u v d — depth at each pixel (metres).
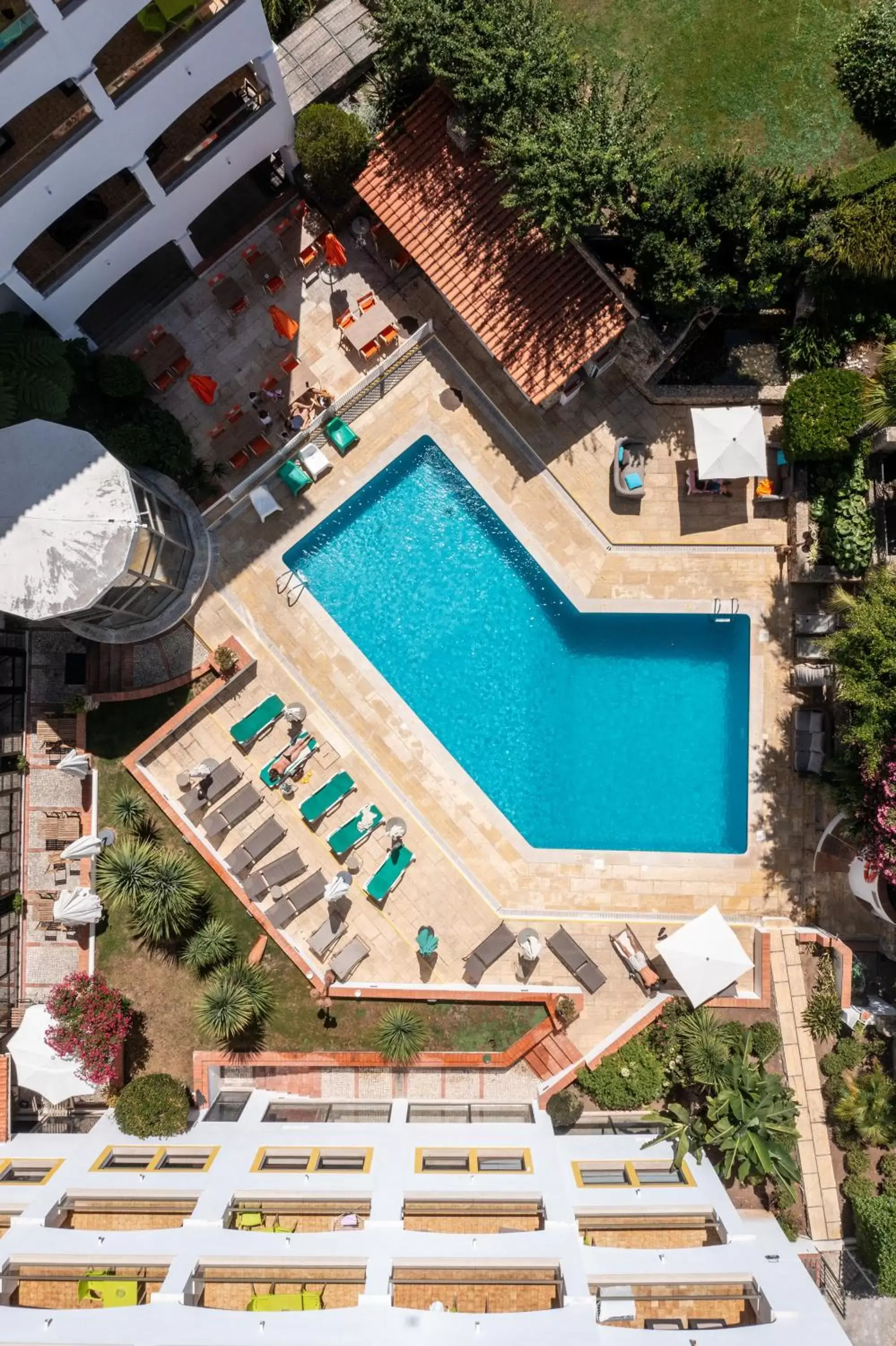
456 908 25.30
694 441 24.94
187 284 25.42
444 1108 25.08
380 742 25.50
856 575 24.50
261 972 24.72
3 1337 17.86
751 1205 24.33
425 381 25.41
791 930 25.06
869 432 23.83
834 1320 18.91
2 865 24.39
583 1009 25.30
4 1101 23.98
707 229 22.12
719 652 25.59
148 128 20.09
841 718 24.83
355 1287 19.70
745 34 24.36
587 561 25.41
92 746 24.98
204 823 24.73
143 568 21.72
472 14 21.25
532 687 25.58
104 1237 19.98
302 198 25.23
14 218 19.41
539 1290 19.64
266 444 25.05
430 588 25.67
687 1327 20.06
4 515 19.92
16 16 16.69
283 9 23.75
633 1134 24.56
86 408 24.08
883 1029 24.53
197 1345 17.56
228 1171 21.78
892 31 23.28
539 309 23.41
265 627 25.41
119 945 24.88
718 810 25.61
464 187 23.41
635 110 21.72
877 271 22.67
